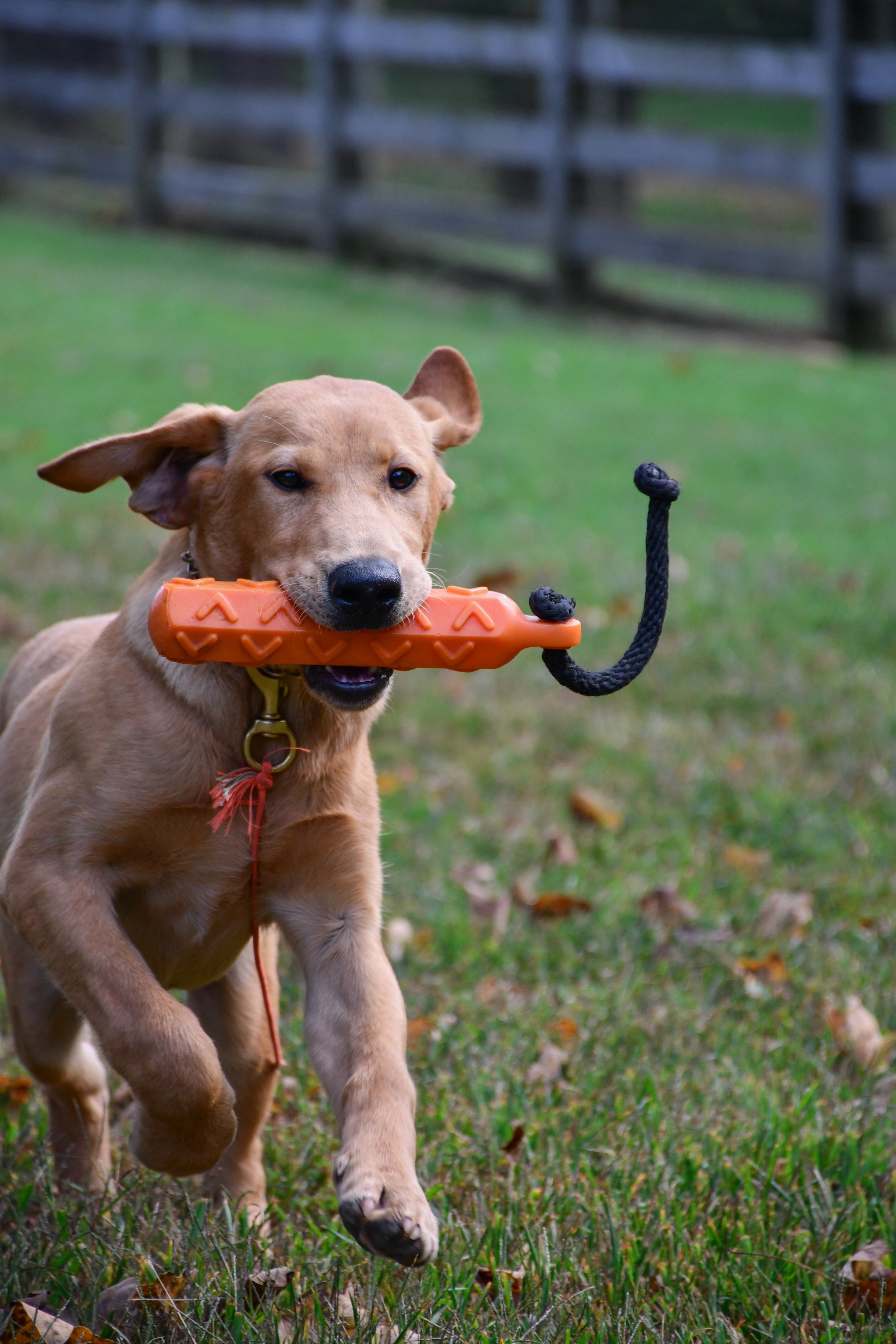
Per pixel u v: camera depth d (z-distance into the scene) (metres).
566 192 16.77
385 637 3.37
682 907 5.42
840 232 15.44
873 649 7.95
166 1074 3.22
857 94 15.05
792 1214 3.74
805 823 6.09
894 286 15.24
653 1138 4.02
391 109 19.47
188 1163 3.33
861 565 9.26
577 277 17.09
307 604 3.34
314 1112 4.23
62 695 3.66
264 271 17.64
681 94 30.02
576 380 13.55
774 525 10.07
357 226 18.19
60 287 15.68
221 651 3.32
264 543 3.57
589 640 7.82
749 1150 3.97
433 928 5.24
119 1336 3.14
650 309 17.09
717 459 11.49
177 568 3.78
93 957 3.34
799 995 4.88
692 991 4.95
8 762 4.07
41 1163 3.81
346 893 3.66
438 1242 3.08
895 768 6.55
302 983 4.91
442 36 17.14
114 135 24.58
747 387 13.65
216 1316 3.21
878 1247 3.64
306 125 18.30
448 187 26.38
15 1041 3.89
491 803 6.27
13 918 3.48
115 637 3.64
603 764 6.63
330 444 3.59
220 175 19.36
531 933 5.25
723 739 6.88
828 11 14.93
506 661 3.38
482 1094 4.22
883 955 5.20
